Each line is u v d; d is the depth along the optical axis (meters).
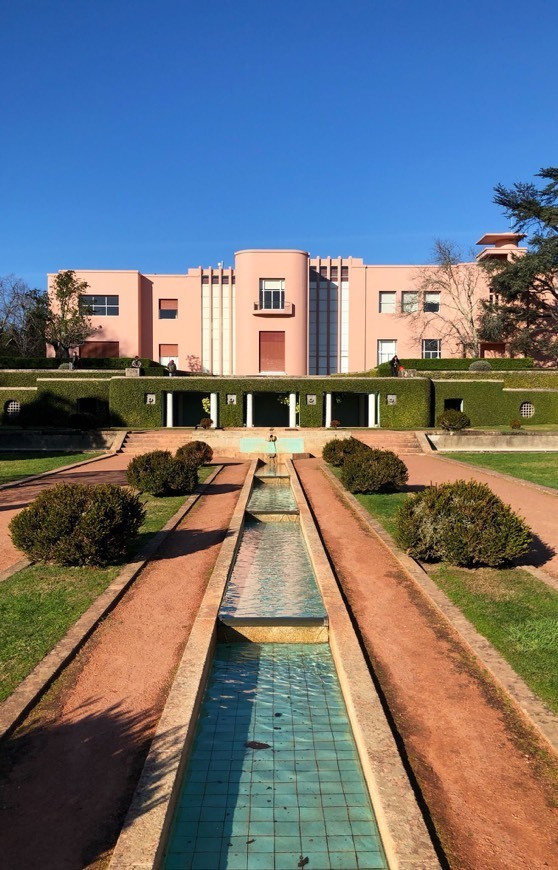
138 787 3.79
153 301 45.66
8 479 17.47
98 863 3.27
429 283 43.81
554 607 6.86
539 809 3.75
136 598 7.39
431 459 22.80
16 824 3.56
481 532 8.34
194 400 39.19
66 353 43.31
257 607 7.32
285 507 14.21
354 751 4.59
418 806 3.68
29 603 7.02
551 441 26.41
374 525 11.28
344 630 6.36
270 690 5.57
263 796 4.05
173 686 5.04
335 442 21.91
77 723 4.60
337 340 45.62
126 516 8.77
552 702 4.86
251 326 43.28
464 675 5.47
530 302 42.72
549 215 39.53
